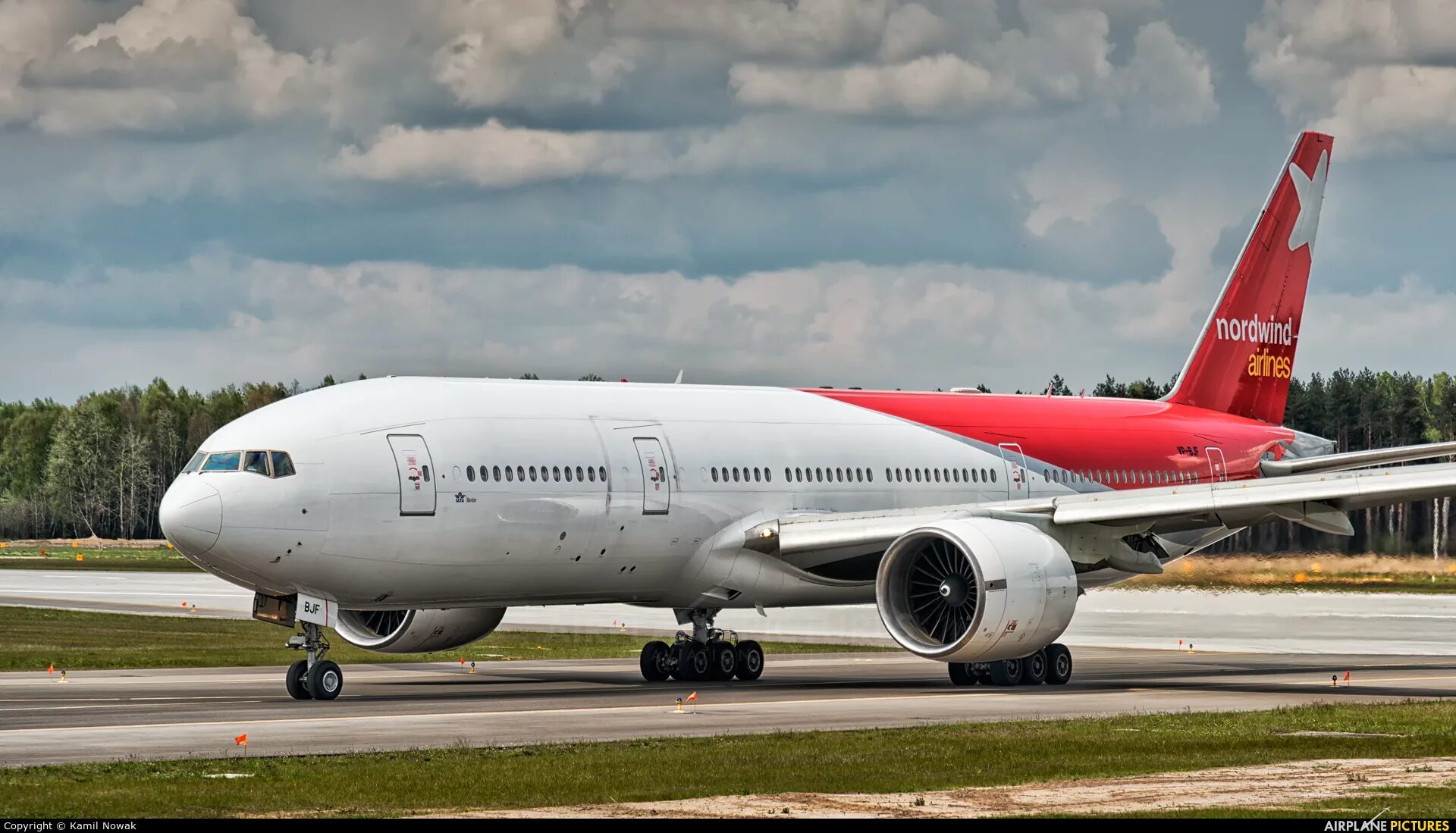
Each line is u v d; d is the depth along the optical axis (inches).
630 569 3026.6
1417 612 5492.1
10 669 3533.5
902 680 3297.2
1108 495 3024.1
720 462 3127.5
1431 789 1617.9
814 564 3184.1
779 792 1608.0
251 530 2593.5
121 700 2706.7
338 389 2844.5
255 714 2442.2
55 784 1657.2
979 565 2783.0
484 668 3654.0
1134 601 5654.5
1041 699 2758.4
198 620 5378.9
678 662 3257.9
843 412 3444.9
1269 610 5649.6
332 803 1544.0
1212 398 4158.5
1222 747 1962.4
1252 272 4244.6
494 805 1534.2
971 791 1614.2
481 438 2824.8
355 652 4197.8
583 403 3038.9
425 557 2746.1
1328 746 1968.5
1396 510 6653.5
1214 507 2888.8
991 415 3666.3
